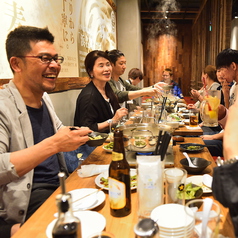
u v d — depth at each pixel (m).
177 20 13.20
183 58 13.48
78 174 1.42
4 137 1.36
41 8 2.62
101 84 2.90
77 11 3.89
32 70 1.47
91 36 4.73
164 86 3.72
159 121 2.35
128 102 4.93
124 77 7.82
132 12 7.55
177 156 1.71
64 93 3.44
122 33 7.68
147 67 13.75
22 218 1.35
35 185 1.50
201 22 10.36
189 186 1.12
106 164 1.56
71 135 1.24
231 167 0.73
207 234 0.65
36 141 1.61
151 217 0.86
